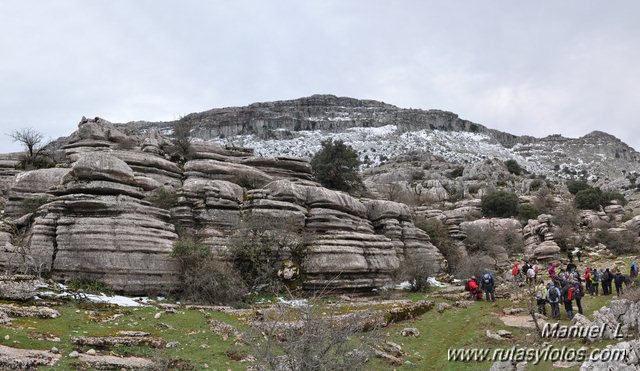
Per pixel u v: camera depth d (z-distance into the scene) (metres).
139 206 27.56
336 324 15.24
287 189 34.50
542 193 83.62
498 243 57.91
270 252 31.36
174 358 16.64
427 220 53.72
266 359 12.81
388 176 113.56
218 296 26.53
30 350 15.28
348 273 32.59
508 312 27.27
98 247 25.19
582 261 50.81
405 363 19.00
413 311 28.30
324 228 34.91
